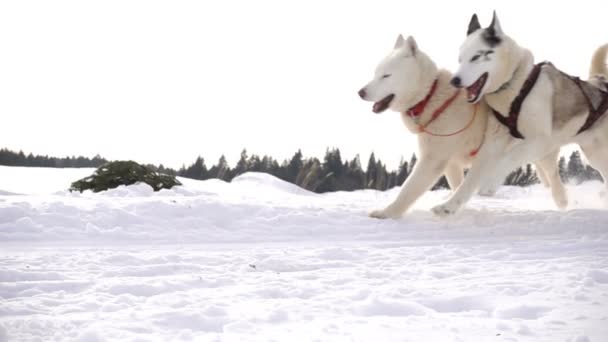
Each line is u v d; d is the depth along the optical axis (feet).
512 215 19.84
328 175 56.95
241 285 10.77
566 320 8.29
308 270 12.53
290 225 18.01
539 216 19.56
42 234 15.81
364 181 60.70
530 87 18.97
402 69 19.67
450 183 22.15
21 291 10.06
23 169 46.96
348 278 11.28
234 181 44.55
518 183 43.11
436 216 19.83
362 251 14.38
